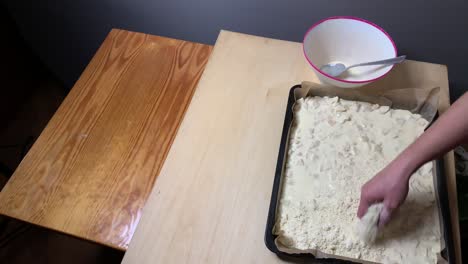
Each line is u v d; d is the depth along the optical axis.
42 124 1.44
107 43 1.02
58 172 0.81
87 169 0.81
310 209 0.61
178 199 0.65
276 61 0.82
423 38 0.99
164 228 0.62
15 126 1.43
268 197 0.65
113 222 0.75
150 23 1.20
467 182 0.89
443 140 0.51
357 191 0.62
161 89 0.94
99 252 1.18
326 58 0.80
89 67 0.97
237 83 0.79
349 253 0.58
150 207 0.64
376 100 0.71
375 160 0.65
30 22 1.32
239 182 0.66
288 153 0.67
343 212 0.61
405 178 0.53
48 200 0.77
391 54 0.74
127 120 0.89
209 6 1.08
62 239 1.21
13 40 1.40
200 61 0.99
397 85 0.76
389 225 0.59
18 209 0.76
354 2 0.95
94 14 1.22
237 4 1.04
